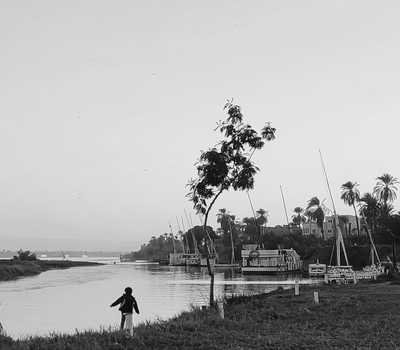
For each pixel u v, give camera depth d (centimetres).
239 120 2864
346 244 12569
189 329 1977
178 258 19862
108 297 5706
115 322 3362
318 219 15025
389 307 2705
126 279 9725
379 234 10719
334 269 7456
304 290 4281
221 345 1627
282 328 2025
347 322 2164
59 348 1577
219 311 2364
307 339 1730
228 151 2866
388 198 12575
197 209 2927
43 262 19038
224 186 2884
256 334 1862
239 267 14900
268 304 2950
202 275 11162
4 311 4181
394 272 6175
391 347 1556
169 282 8381
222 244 18875
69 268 17962
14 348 1578
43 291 6744
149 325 2062
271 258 11438
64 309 4344
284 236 14375
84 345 1616
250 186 2870
